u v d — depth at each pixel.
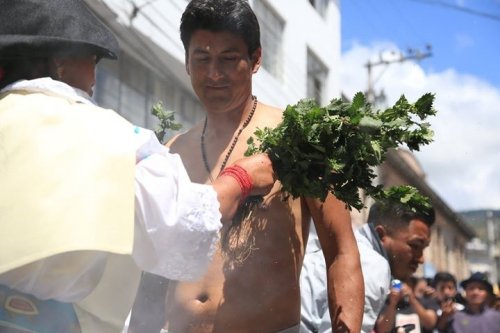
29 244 1.69
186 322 2.41
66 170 1.76
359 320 2.44
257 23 2.57
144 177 1.83
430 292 6.49
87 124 1.83
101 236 1.70
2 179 1.77
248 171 2.19
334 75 14.67
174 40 9.39
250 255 2.41
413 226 3.87
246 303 2.39
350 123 2.25
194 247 1.87
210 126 2.67
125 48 8.90
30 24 1.92
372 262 3.46
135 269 1.93
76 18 1.98
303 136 2.25
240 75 2.55
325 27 14.38
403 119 2.31
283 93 12.68
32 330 1.81
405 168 17.56
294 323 2.46
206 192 1.92
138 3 8.55
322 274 3.39
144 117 9.36
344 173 2.28
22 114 1.84
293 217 2.49
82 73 2.02
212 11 2.49
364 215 8.70
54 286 1.81
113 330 1.93
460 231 29.86
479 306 5.74
